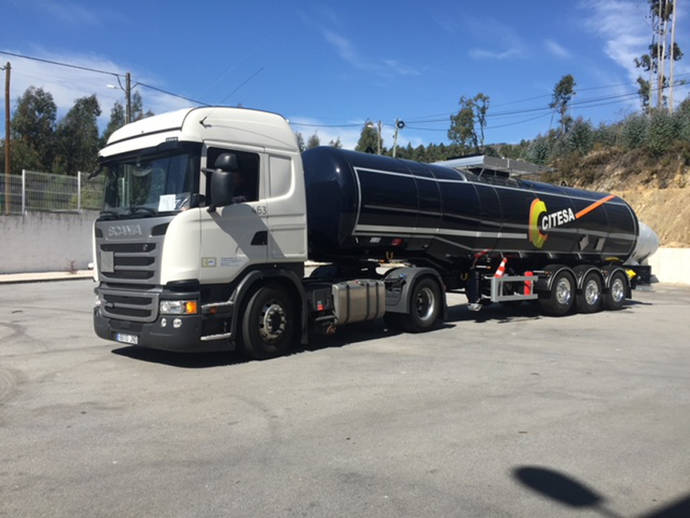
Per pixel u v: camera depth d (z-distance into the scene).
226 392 6.60
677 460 4.75
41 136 57.97
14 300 16.14
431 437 5.19
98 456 4.67
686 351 9.66
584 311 14.71
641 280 17.88
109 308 8.07
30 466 4.46
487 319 13.28
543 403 6.36
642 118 39.09
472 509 3.82
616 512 3.83
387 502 3.90
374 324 11.98
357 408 6.04
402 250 11.03
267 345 8.34
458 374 7.64
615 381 7.46
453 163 12.98
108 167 8.38
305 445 4.95
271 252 8.30
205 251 7.52
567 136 43.19
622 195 35.50
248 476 4.29
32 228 25.11
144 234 7.55
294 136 8.79
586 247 15.06
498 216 12.44
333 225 9.77
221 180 7.38
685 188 32.97
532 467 4.55
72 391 6.64
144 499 3.90
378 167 10.38
